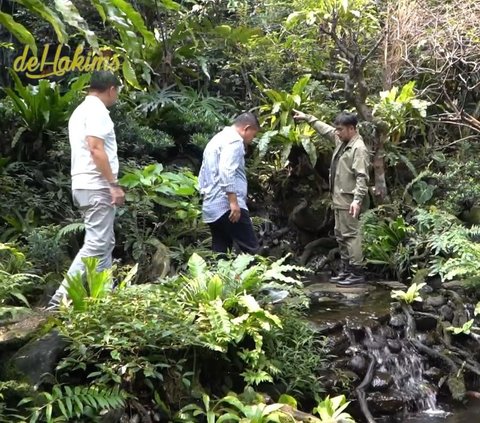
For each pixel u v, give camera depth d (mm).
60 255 4762
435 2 7156
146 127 6340
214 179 4750
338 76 6934
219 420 3240
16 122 5676
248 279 4051
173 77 7457
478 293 5160
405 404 4137
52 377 3156
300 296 4324
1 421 2861
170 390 3393
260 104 7539
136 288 3754
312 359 3881
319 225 6719
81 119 3930
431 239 5621
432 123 7359
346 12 6891
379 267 5965
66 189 5574
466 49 6766
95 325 3383
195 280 3971
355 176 5570
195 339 3422
